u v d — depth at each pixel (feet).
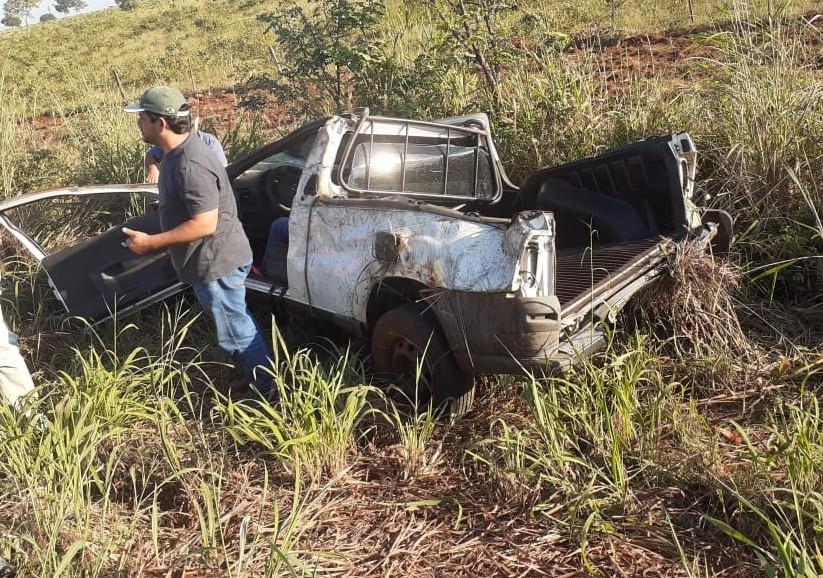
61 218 21.88
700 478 11.04
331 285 14.19
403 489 11.56
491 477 11.37
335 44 24.13
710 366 14.03
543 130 21.70
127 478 11.87
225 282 13.04
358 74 24.43
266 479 10.90
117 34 130.31
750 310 15.92
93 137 28.27
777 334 15.57
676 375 14.24
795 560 8.79
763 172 18.03
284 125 29.91
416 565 9.95
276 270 16.11
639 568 9.70
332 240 14.05
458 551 10.19
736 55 19.43
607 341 13.24
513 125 21.97
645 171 15.80
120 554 10.11
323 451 11.86
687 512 10.64
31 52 120.16
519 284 11.35
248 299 16.83
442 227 12.34
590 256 15.03
